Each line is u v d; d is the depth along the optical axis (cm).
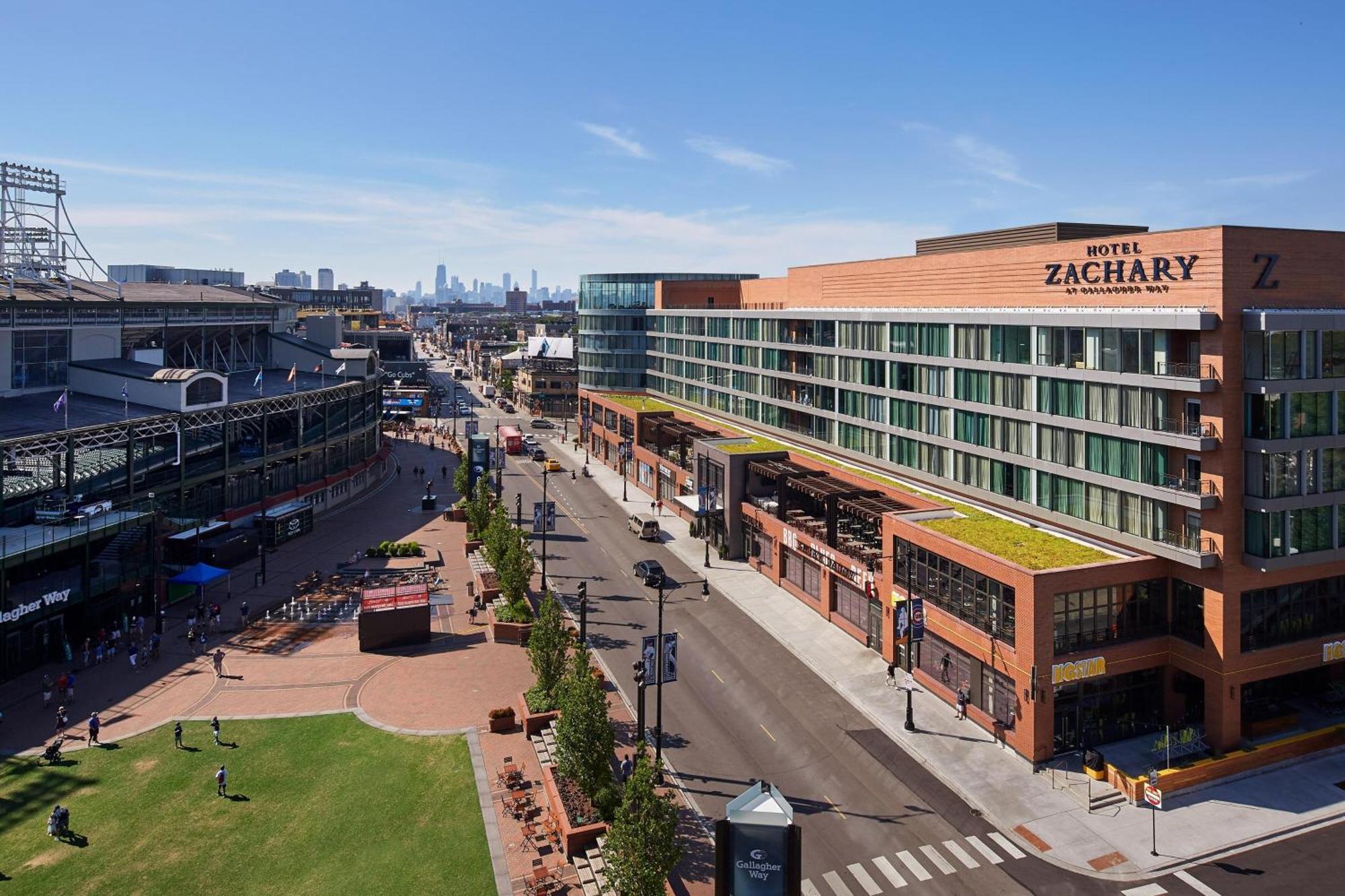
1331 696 4675
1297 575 4406
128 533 6194
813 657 5647
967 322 5944
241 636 5991
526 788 3966
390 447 14050
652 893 2844
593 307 14425
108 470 7075
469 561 7894
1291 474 4269
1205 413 4297
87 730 4566
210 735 4503
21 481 6519
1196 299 4381
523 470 12619
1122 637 4478
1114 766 4097
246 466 8362
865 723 4728
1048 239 6222
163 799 3878
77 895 3203
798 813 3872
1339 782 4106
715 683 5238
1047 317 5209
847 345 7544
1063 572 4278
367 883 3294
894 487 6538
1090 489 5016
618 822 2952
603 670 5403
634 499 10656
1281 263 4362
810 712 4866
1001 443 5697
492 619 6100
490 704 4903
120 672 5359
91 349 8831
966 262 6328
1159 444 4522
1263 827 3728
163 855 3456
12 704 4888
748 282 11356
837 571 6147
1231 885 3341
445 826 3678
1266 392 4159
